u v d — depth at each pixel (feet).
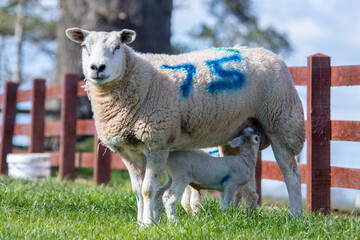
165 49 61.36
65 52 62.28
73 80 46.24
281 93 26.68
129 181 45.73
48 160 46.98
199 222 21.89
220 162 25.90
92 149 57.82
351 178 29.66
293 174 27.22
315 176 30.19
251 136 26.89
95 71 22.45
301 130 27.07
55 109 65.36
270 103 26.68
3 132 54.75
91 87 24.50
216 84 25.32
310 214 25.77
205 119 25.30
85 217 23.99
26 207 25.31
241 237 19.84
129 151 24.71
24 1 120.78
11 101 55.21
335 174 30.42
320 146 30.30
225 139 27.14
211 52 26.68
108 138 24.22
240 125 27.22
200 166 25.31
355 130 29.32
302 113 27.35
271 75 26.81
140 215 24.54
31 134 50.47
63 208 25.77
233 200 26.35
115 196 28.30
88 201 27.53
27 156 45.57
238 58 26.48
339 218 24.04
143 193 23.59
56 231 20.18
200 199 26.55
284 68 27.43
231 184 26.14
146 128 23.34
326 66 30.35
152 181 23.59
